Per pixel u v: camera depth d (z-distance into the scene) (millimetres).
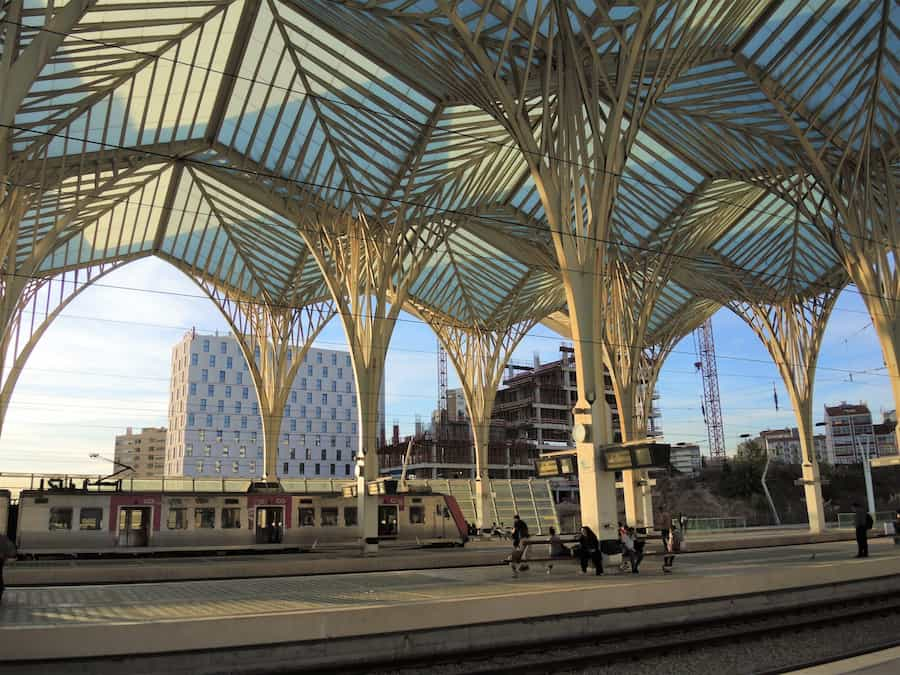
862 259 27953
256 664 10164
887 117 26984
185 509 30516
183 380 109750
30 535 27828
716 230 38281
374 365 31125
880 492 82125
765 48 24875
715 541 33812
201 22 23562
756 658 11680
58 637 9383
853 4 23281
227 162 31891
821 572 16844
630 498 39719
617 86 20516
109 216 36531
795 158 29578
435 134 29125
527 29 21609
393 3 20734
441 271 44375
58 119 25453
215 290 43625
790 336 43000
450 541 35188
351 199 32062
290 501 32531
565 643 12516
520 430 95625
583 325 20266
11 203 25094
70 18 14797
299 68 26375
